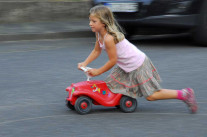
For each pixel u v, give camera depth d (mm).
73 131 6117
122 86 7027
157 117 6812
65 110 7273
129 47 6848
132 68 6859
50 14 20062
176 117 6820
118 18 13703
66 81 9461
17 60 11852
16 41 15680
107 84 7051
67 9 20469
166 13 13070
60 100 7969
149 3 13086
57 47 14219
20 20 19438
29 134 6008
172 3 13008
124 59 6840
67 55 12617
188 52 12859
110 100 6988
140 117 6812
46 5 19875
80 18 20906
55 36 16469
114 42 6719
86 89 6871
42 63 11414
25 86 9016
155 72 7117
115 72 7094
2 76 9914
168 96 6941
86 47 14227
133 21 13430
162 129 6203
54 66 11023
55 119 6727
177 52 12867
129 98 7035
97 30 6738
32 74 10117
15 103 7742
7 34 15711
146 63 6941
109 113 7051
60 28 17734
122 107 7031
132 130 6152
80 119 6703
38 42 15398
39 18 19859
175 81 9359
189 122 6551
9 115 6984
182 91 6957
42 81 9453
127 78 7008
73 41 15750
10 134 6016
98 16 6621
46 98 8094
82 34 17031
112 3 13656
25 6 19406
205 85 9039
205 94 8336
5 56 12477
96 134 5977
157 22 13156
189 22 13234
